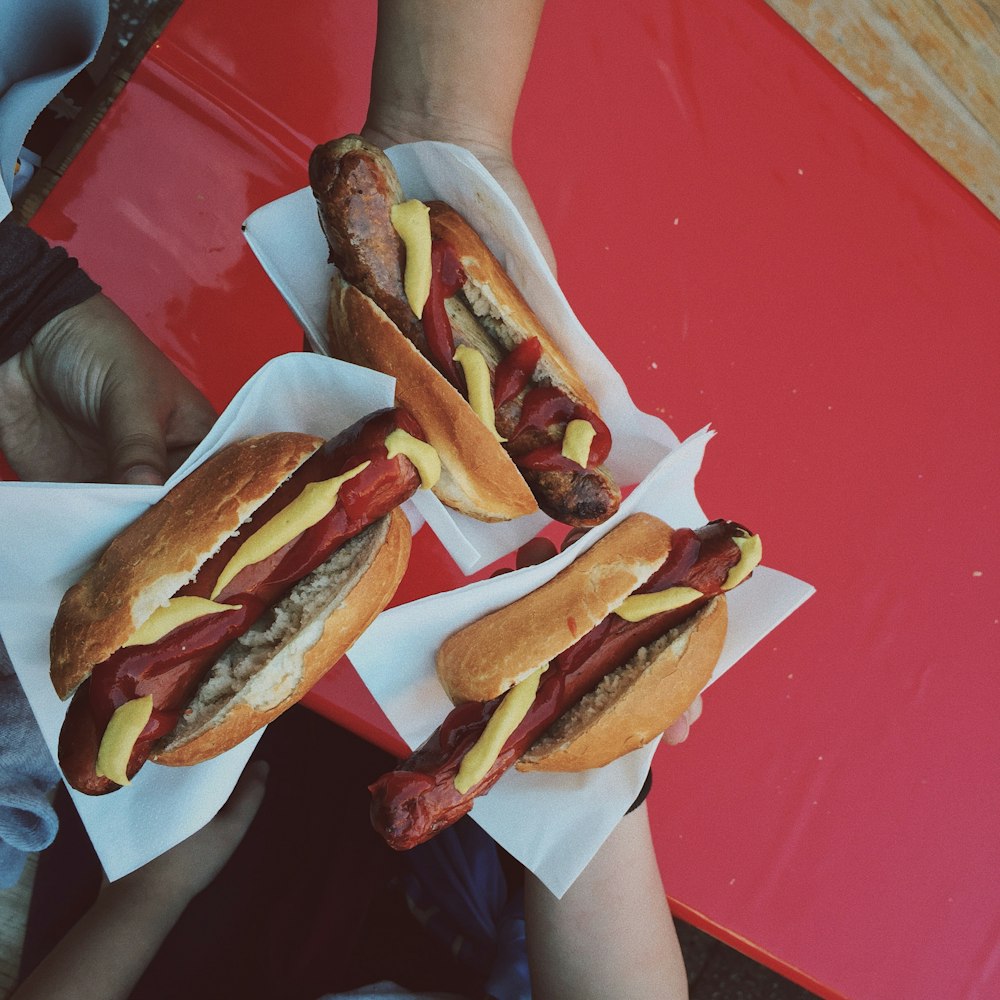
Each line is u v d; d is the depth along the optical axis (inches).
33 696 18.1
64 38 20.4
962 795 24.4
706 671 20.3
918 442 25.3
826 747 24.0
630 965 22.6
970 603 25.0
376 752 30.4
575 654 19.8
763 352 24.6
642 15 24.8
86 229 22.0
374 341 18.8
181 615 17.0
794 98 25.4
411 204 18.8
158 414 19.9
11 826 22.4
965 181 27.7
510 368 19.7
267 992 28.3
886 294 25.5
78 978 26.0
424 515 19.7
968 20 27.1
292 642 17.6
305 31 23.0
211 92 22.5
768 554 24.3
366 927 29.6
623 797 20.5
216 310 22.5
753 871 23.5
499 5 21.3
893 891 23.9
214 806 19.1
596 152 24.3
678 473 20.2
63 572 17.5
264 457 17.3
